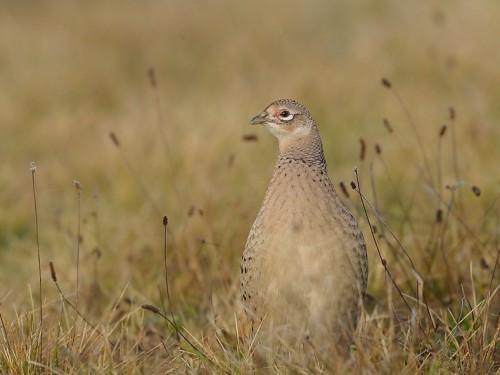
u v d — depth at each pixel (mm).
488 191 20062
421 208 19922
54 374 12203
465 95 28109
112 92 35531
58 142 28328
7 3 52625
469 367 12133
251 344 12141
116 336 14383
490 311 14578
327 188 12141
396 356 11656
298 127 12688
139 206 21625
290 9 48938
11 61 39438
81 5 52406
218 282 16922
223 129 25953
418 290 13820
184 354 13289
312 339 12000
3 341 12977
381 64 32531
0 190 23594
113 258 18297
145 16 48656
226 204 20219
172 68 40438
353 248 11992
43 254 19219
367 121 27797
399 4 43719
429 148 23703
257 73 35812
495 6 35312
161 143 25234
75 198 22438
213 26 47062
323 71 33094
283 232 11836
